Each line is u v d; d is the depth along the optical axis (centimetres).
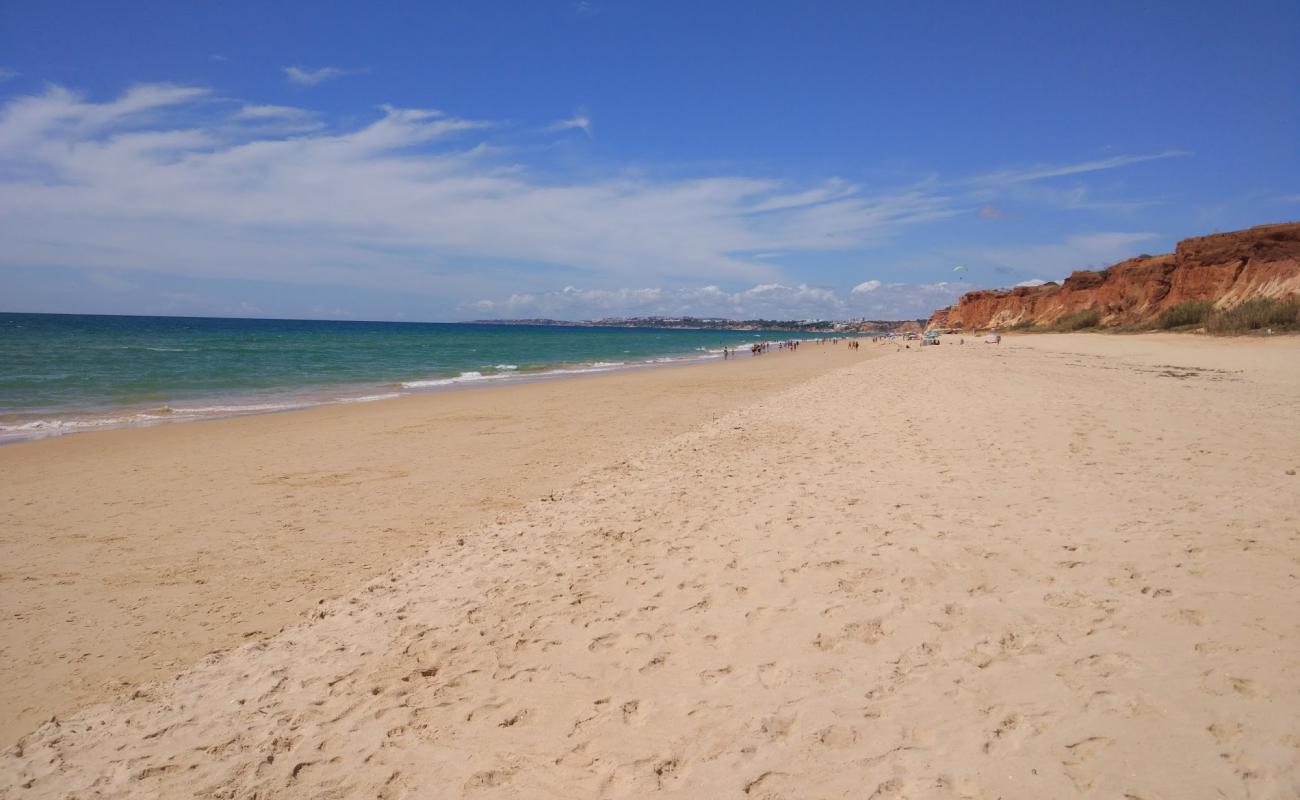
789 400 1753
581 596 543
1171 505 620
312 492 1027
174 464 1239
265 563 727
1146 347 3628
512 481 1073
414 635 506
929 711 346
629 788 321
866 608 466
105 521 884
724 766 326
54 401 2238
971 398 1481
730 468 959
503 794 327
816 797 298
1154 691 335
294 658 491
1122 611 420
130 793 354
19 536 826
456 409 2025
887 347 7012
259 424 1731
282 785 349
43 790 362
